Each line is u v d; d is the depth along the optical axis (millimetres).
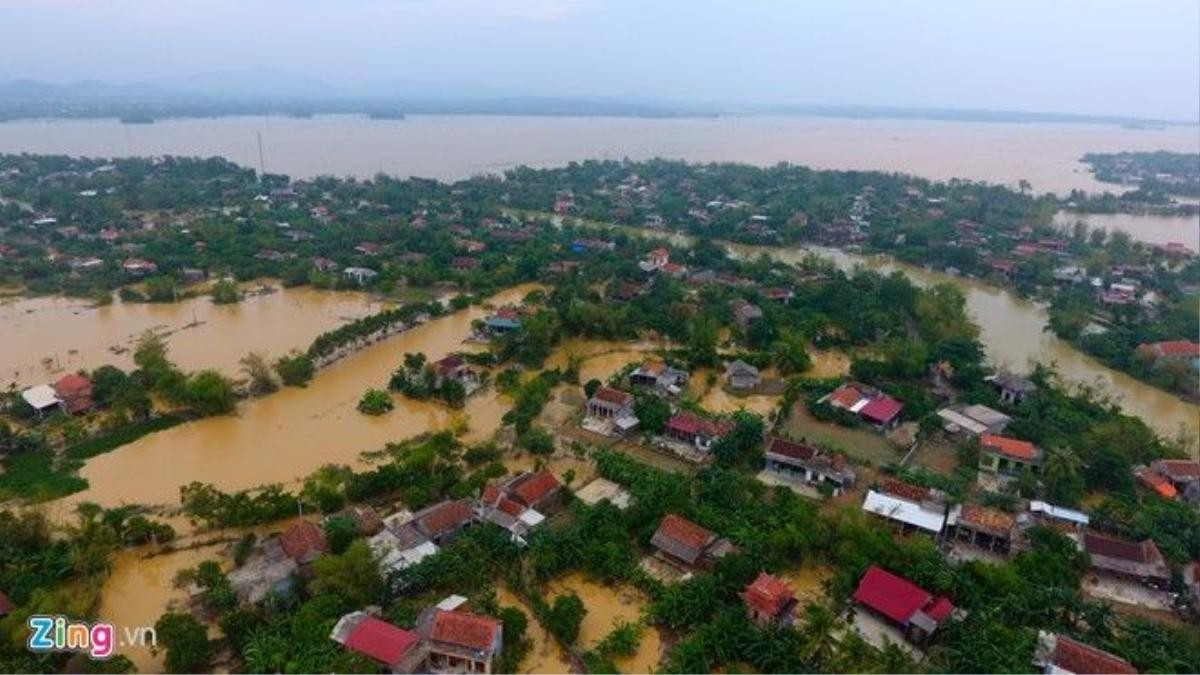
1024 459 76125
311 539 59938
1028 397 92125
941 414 87375
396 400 94250
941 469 78438
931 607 54312
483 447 77438
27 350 106438
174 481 74375
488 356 104250
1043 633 52656
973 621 52750
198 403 87375
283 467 77688
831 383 97188
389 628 50344
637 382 97562
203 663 49625
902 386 95562
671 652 51875
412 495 67938
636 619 55844
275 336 115438
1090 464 74625
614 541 62000
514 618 52562
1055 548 61844
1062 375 106750
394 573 56406
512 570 59406
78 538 59938
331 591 54125
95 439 81688
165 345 109875
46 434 81125
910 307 128125
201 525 66000
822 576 60656
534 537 61719
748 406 94312
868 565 58500
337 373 102250
